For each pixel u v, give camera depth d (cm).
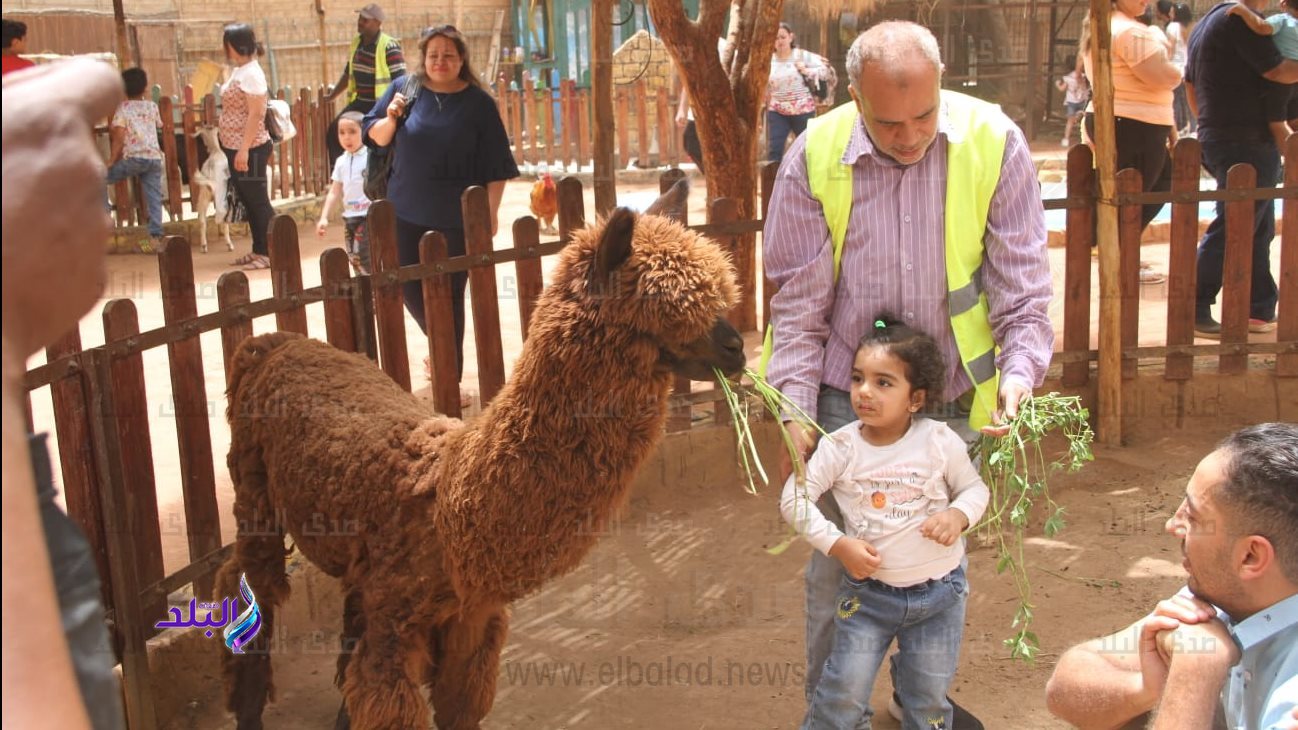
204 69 1894
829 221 354
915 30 316
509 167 662
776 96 1403
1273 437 215
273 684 410
